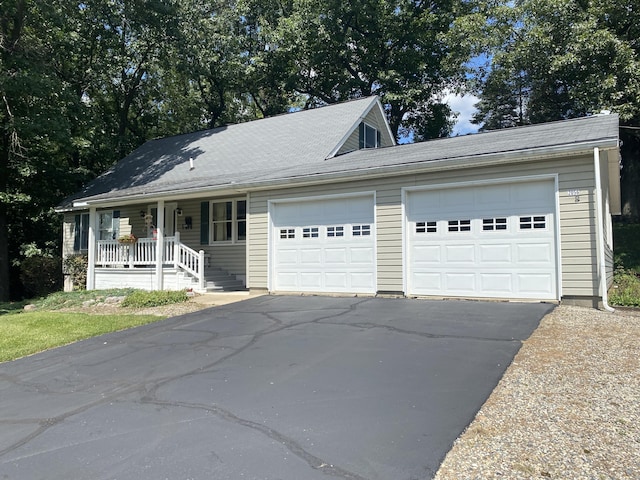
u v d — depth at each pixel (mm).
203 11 24141
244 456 3348
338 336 6641
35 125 14805
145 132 27406
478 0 23969
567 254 8188
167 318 9102
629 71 16062
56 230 21609
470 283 9133
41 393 5195
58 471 3324
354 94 27281
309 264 11055
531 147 8219
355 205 10508
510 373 4730
